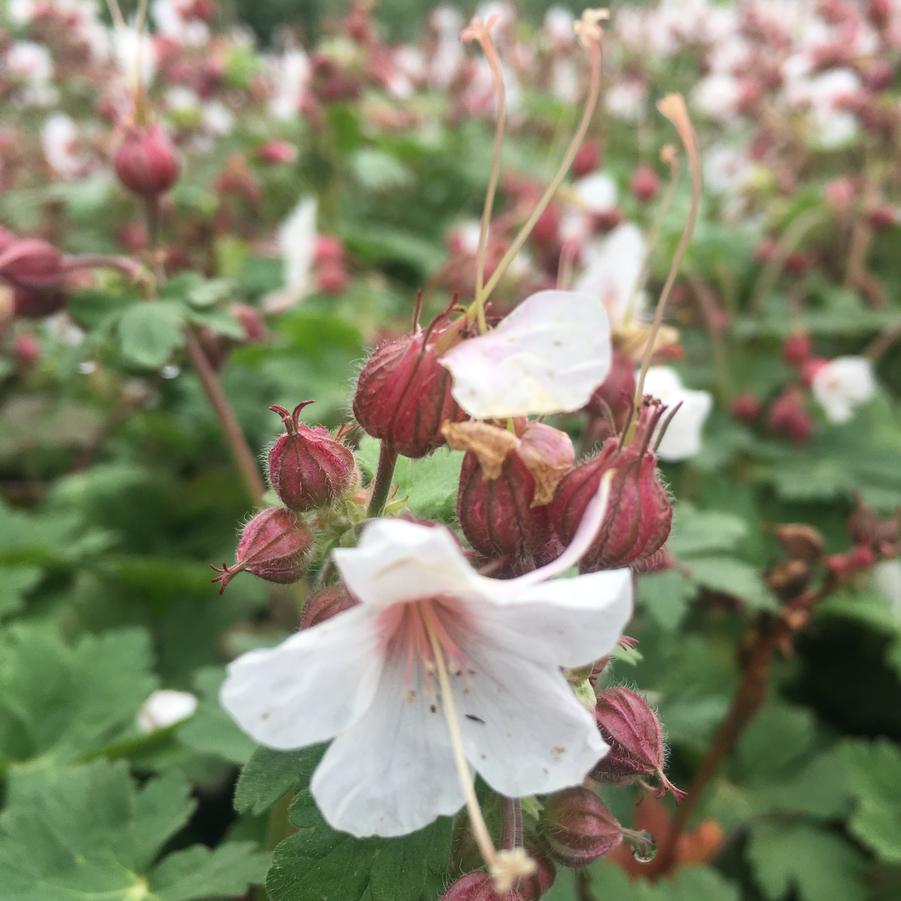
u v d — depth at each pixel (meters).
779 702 0.12
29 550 0.12
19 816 0.07
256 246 0.17
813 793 0.11
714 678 0.12
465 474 0.05
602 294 0.10
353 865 0.05
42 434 0.17
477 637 0.05
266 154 0.19
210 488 0.15
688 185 0.22
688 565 0.10
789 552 0.10
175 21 0.22
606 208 0.16
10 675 0.10
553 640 0.05
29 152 0.22
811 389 0.15
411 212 0.23
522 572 0.05
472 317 0.05
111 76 0.22
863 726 0.13
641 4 0.31
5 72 0.23
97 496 0.15
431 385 0.05
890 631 0.11
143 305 0.10
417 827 0.05
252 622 0.14
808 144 0.22
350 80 0.20
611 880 0.09
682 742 0.11
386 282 0.19
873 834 0.10
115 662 0.10
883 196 0.21
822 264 0.20
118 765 0.08
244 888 0.07
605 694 0.06
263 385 0.16
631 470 0.05
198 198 0.18
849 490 0.14
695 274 0.17
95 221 0.20
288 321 0.14
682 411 0.09
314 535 0.06
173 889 0.07
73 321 0.10
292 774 0.05
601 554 0.05
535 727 0.05
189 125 0.21
